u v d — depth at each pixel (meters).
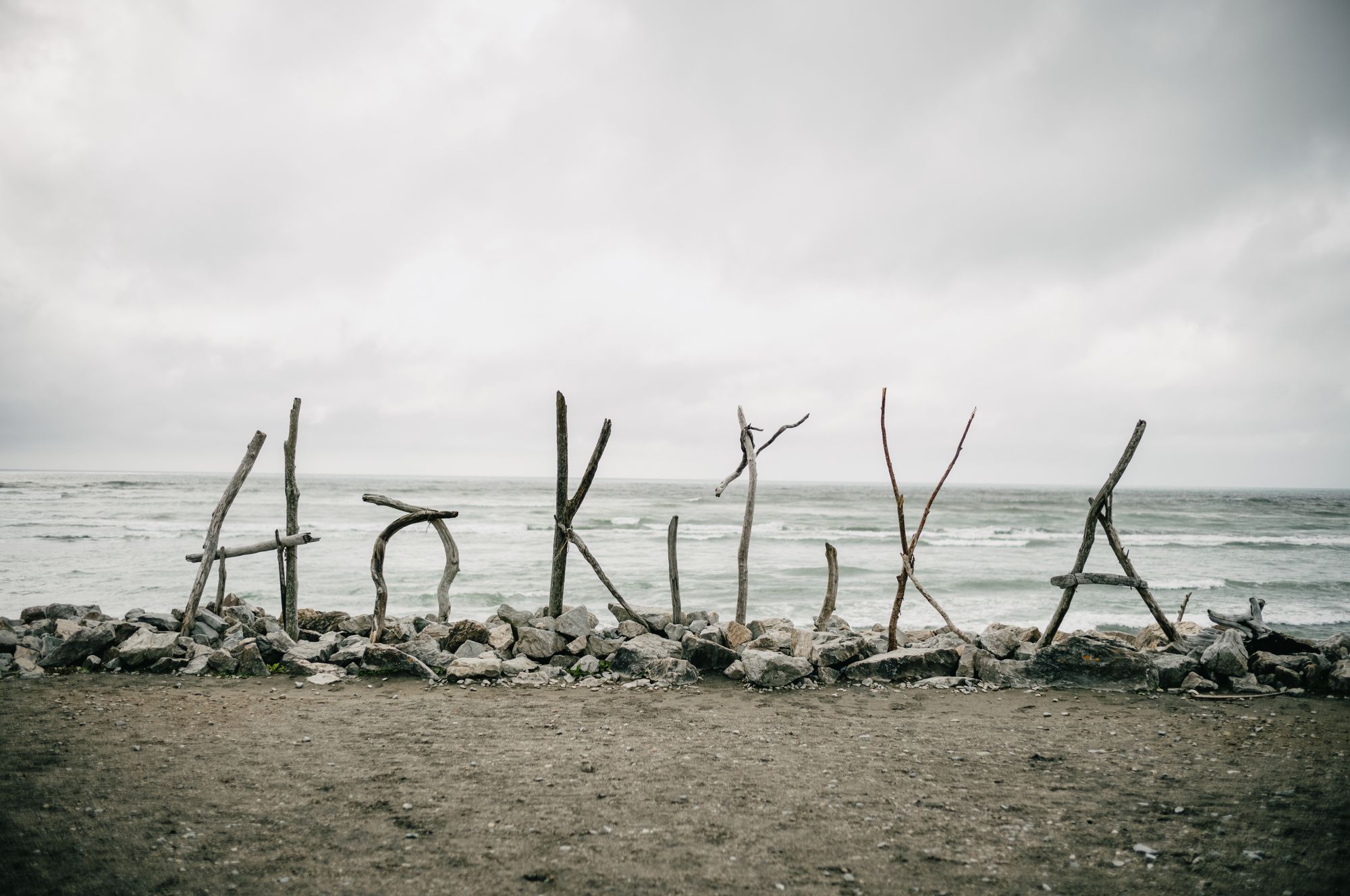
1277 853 3.86
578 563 26.19
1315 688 7.79
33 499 60.41
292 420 9.41
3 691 6.97
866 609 18.45
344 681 7.92
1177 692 7.75
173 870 3.54
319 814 4.23
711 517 54.69
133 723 5.99
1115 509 71.88
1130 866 3.72
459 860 3.69
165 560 24.11
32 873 3.46
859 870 3.66
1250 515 63.91
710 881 3.51
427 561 25.84
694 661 8.57
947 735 6.12
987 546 35.72
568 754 5.47
